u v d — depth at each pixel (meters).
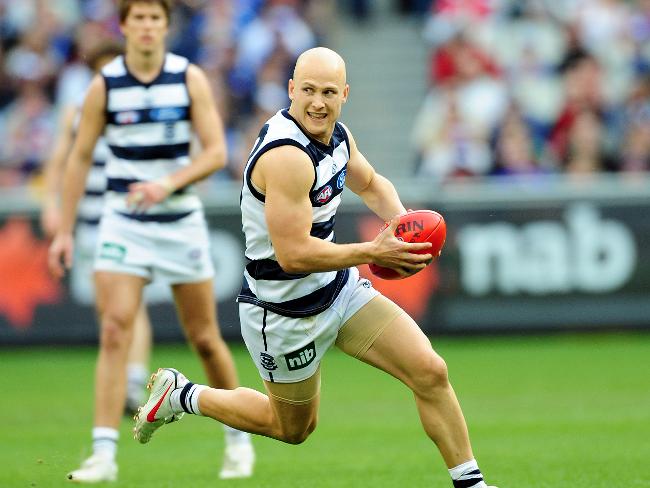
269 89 54.47
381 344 16.94
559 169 51.41
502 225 44.53
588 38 56.09
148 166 22.64
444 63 55.06
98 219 30.95
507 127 50.84
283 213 15.82
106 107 22.61
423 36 61.69
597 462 22.70
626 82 55.34
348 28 62.09
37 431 28.12
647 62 55.94
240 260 43.59
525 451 24.30
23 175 53.72
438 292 44.62
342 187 16.73
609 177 48.88
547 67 55.25
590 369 37.88
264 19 56.19
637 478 20.80
